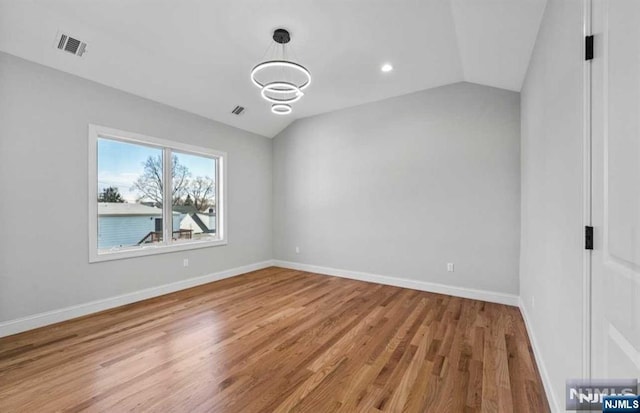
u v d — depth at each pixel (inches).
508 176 143.3
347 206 195.6
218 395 73.3
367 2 97.5
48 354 93.1
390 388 76.5
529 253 110.9
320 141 207.8
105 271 135.8
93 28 110.2
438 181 161.6
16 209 110.2
